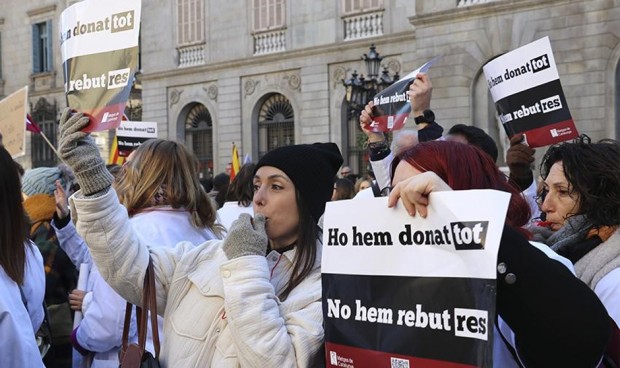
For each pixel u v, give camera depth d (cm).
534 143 569
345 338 202
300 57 2205
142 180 362
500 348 215
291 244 262
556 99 555
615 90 1550
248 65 2341
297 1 2216
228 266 237
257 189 263
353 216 205
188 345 248
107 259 253
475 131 480
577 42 1589
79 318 392
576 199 279
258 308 229
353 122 2125
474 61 1739
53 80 3120
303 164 256
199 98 2497
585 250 273
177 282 263
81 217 250
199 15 2484
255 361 225
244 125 2375
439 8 1795
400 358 188
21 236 287
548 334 184
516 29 1670
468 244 179
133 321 337
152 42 2620
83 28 301
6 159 284
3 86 3325
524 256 188
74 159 249
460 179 209
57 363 425
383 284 195
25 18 3225
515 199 219
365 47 2055
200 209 377
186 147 385
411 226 191
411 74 545
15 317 268
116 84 289
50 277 434
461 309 178
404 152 224
